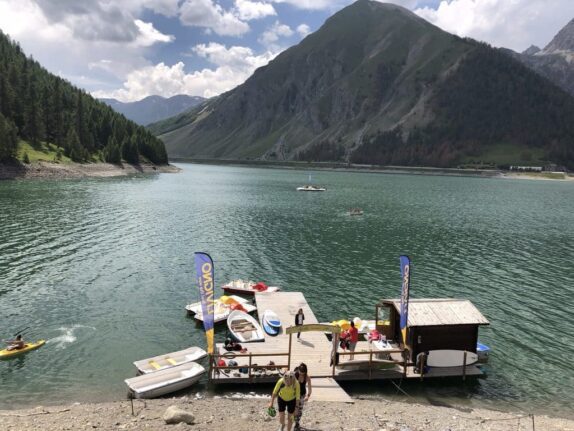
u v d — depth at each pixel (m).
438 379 29.55
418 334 29.53
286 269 55.59
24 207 90.88
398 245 71.56
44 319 37.06
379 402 25.69
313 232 80.38
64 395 26.00
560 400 27.38
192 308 39.62
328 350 31.56
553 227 93.81
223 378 27.47
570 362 32.72
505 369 31.38
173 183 179.38
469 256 65.56
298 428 19.41
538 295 48.22
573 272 57.97
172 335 35.16
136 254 59.28
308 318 38.28
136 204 106.44
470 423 22.94
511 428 22.67
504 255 66.75
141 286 46.47
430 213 110.75
